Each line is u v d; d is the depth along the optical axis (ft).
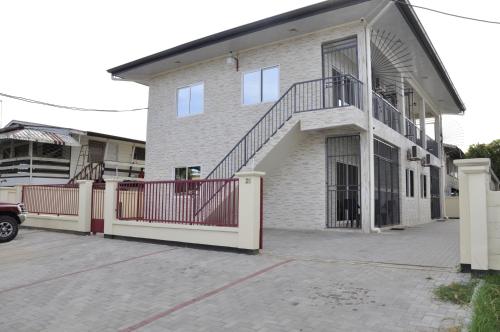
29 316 19.30
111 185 40.86
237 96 51.96
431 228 51.26
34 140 64.03
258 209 30.22
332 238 37.17
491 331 13.80
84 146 76.13
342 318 16.65
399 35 47.37
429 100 75.05
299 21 43.19
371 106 42.88
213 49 51.55
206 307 18.99
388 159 51.16
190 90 57.36
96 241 39.01
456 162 21.89
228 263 26.96
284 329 15.96
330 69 46.88
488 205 21.18
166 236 35.45
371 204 42.04
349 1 39.24
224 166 51.16
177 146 57.67
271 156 41.11
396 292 19.34
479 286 18.69
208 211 32.81
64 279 25.49
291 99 46.88
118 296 21.47
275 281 22.25
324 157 44.42
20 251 35.94
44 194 49.96
